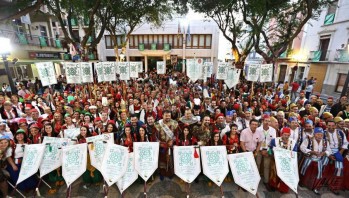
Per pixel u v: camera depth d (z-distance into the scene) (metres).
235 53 14.62
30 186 4.02
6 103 5.37
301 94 7.68
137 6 12.97
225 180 4.48
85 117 4.97
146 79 14.73
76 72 7.05
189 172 3.79
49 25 18.34
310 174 4.15
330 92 15.41
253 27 11.41
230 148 4.26
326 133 4.20
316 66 17.02
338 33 14.89
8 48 6.95
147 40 25.80
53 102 7.54
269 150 4.10
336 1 15.07
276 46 12.28
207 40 25.12
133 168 3.85
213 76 14.20
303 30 18.47
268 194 4.07
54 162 3.88
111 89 9.80
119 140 4.45
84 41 10.48
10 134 4.34
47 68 6.86
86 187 4.20
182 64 26.05
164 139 4.45
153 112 6.10
